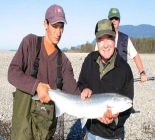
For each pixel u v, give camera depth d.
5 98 3.98
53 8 1.32
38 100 1.34
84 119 1.46
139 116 3.21
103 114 1.45
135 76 6.33
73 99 1.43
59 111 1.42
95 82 1.50
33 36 1.37
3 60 9.70
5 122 2.80
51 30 1.33
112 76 1.47
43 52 1.35
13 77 1.31
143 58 12.35
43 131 1.37
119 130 1.52
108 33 1.39
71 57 11.84
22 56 1.34
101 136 1.51
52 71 1.38
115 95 1.44
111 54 1.44
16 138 1.34
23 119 1.33
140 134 2.64
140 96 4.39
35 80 1.31
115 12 2.28
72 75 1.44
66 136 2.49
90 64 1.52
